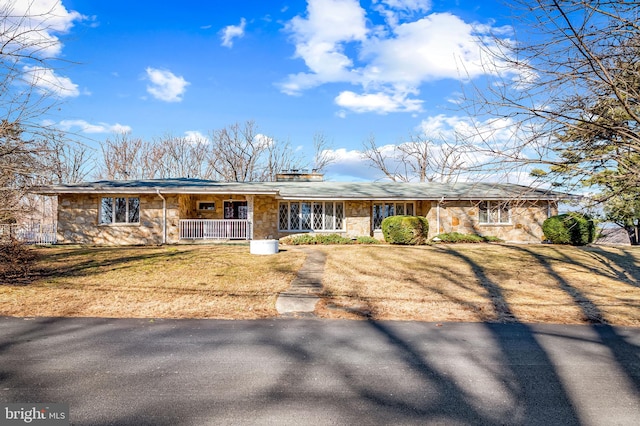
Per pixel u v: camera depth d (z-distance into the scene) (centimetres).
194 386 355
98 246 1623
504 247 1586
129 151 3800
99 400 325
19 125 765
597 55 517
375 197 1869
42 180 891
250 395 337
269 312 657
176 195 1773
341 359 430
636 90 519
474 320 613
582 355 448
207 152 3941
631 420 299
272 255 1342
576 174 603
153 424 286
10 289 802
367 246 1642
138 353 446
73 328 550
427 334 530
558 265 1173
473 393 345
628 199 1230
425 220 1736
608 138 555
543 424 292
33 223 1223
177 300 738
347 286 877
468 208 1928
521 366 412
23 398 329
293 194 1861
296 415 302
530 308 695
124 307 682
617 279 990
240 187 1797
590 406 322
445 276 1009
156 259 1227
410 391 348
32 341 488
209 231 1792
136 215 1762
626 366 414
